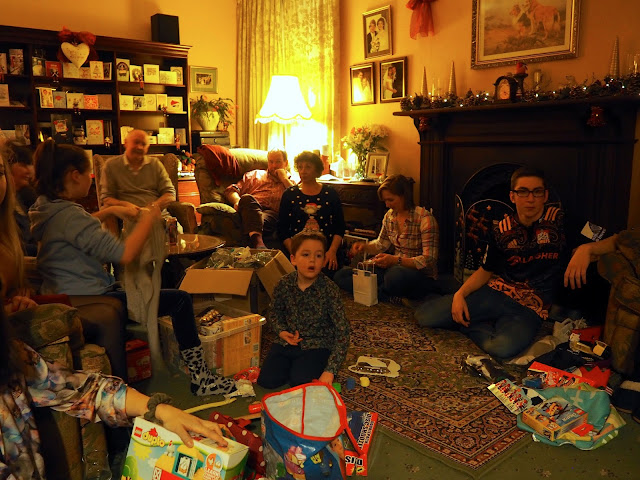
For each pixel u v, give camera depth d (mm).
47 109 5297
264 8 5957
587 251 2484
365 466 1759
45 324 1391
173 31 5762
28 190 2781
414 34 4566
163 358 2580
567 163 3561
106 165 3816
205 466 1202
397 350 2797
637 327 2215
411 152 4910
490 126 3930
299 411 1577
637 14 3320
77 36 5137
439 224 4391
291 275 2395
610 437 1939
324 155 5363
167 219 3176
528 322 2701
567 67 3713
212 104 6066
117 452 1858
